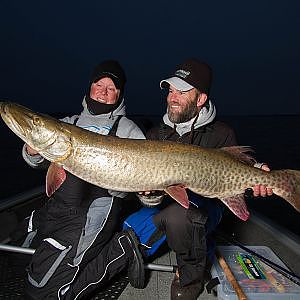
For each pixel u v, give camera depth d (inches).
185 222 46.5
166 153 46.9
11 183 266.8
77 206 46.3
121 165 46.2
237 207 49.4
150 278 54.3
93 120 52.1
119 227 60.7
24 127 46.7
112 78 51.7
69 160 46.6
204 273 51.1
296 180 50.4
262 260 53.1
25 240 54.3
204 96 54.9
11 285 50.6
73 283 45.6
